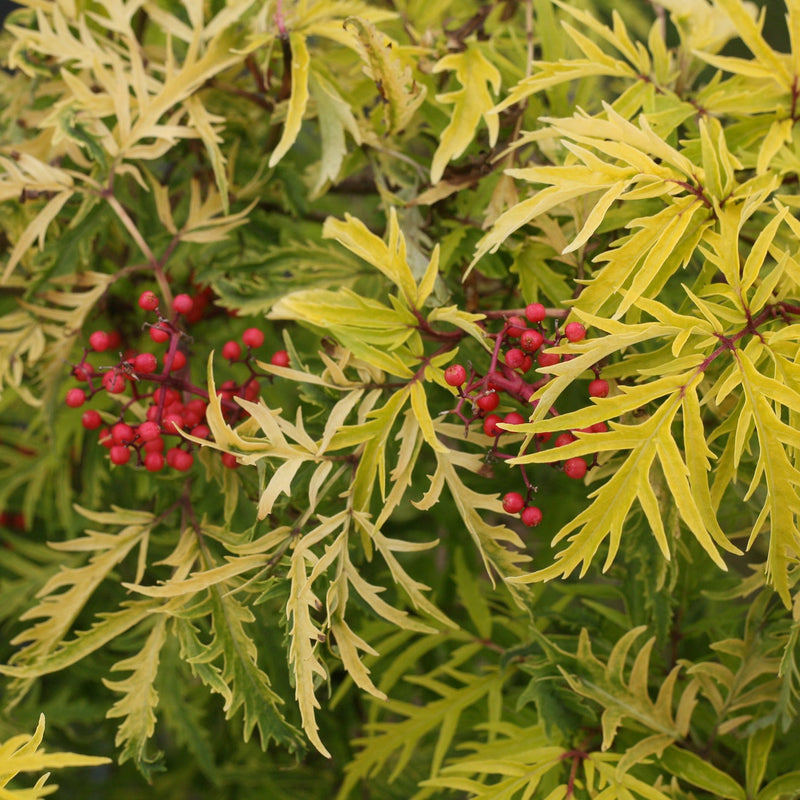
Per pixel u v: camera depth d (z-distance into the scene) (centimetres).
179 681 56
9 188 50
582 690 49
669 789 48
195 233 53
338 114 50
